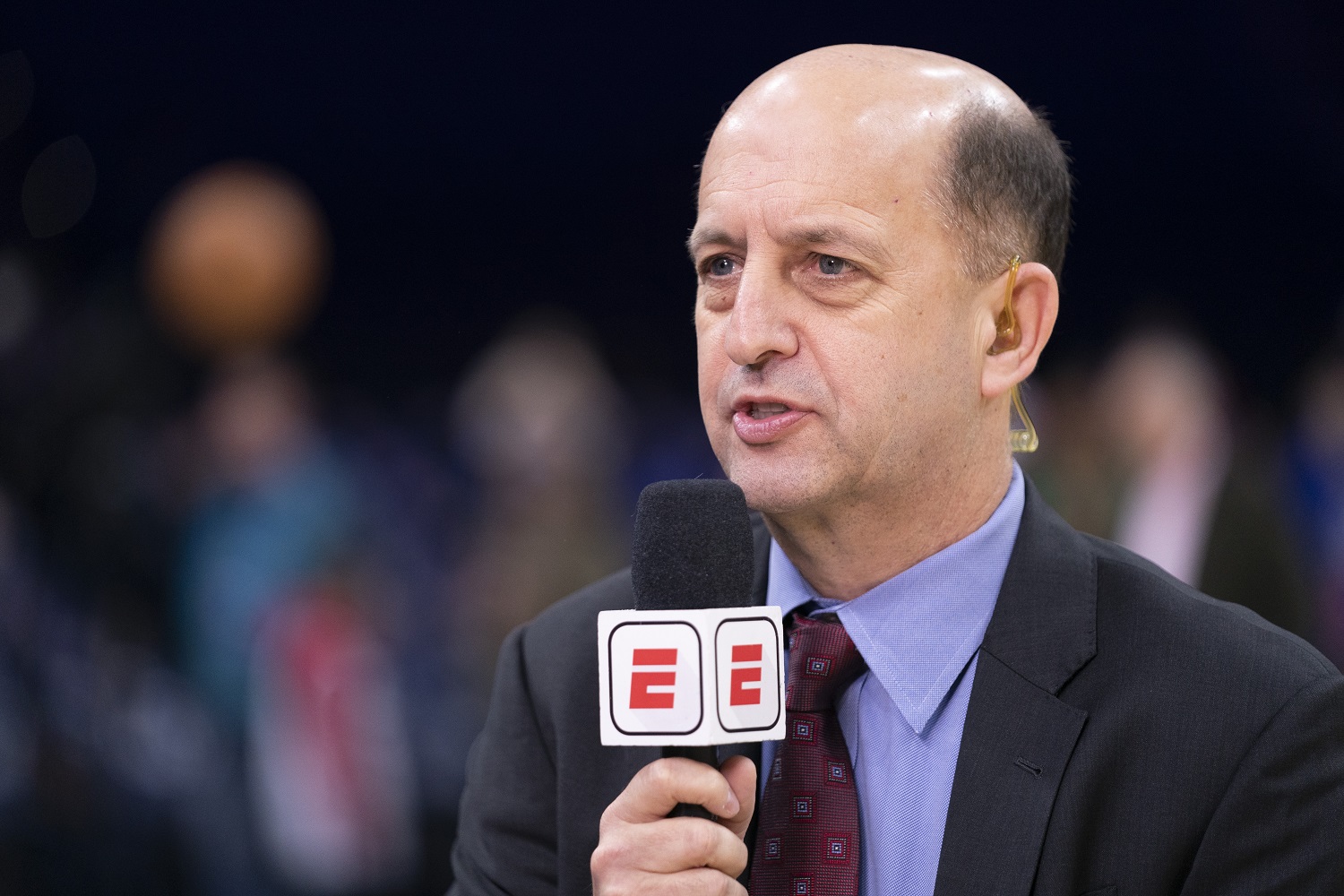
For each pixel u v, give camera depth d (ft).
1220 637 8.92
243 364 31.40
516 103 58.18
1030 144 9.46
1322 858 8.25
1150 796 8.54
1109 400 29.71
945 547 9.40
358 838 27.12
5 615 27.07
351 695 27.48
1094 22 50.21
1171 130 54.19
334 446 46.01
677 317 64.18
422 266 62.08
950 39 50.08
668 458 57.11
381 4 54.54
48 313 32.35
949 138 8.92
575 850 9.85
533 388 32.30
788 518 9.12
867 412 8.67
